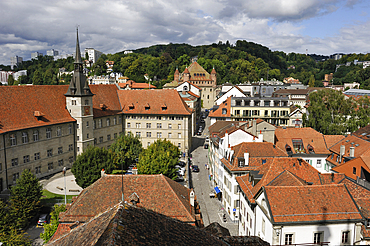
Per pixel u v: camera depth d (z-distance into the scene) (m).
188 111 107.62
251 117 107.88
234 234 51.91
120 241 11.92
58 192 69.62
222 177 65.69
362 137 66.88
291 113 110.00
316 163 69.19
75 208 37.97
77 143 88.38
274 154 57.12
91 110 90.62
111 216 14.25
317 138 71.50
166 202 38.81
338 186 34.12
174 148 79.56
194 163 97.38
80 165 66.06
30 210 56.44
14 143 70.06
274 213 31.36
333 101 97.44
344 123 94.50
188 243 14.69
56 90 87.19
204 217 59.19
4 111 70.44
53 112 82.25
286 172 40.16
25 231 56.31
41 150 77.31
